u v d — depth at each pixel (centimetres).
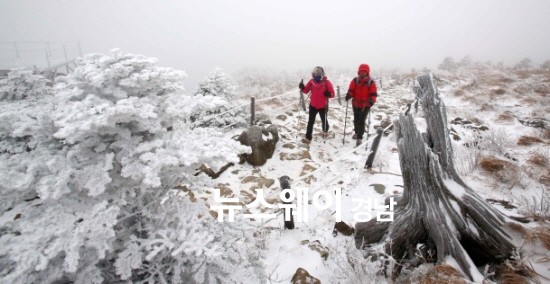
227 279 256
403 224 328
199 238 203
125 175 199
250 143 618
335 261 350
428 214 315
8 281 162
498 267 293
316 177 570
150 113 200
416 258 327
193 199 493
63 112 185
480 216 301
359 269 317
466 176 484
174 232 219
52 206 195
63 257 201
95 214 188
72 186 204
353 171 578
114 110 181
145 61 217
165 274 245
